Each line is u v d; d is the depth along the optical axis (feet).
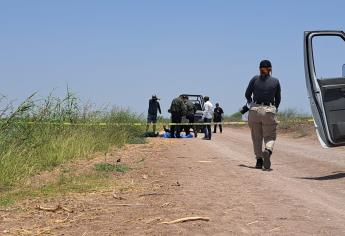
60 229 23.86
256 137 46.19
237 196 31.19
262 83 44.78
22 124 49.60
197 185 35.50
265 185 35.81
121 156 55.52
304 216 25.93
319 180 38.93
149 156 56.18
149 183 36.76
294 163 51.42
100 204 29.25
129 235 22.31
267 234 22.45
